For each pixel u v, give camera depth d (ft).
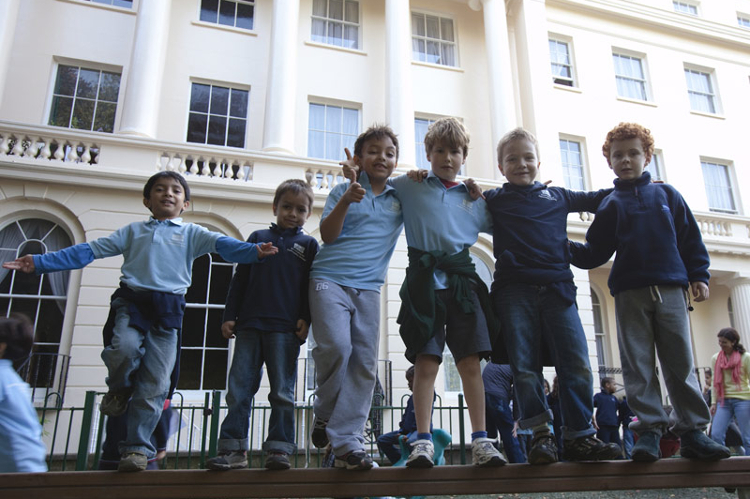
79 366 29.17
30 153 31.83
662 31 54.08
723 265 43.91
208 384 31.71
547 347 10.09
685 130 51.60
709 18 59.41
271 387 9.46
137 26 37.40
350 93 43.73
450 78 46.80
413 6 48.26
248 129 40.42
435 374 9.63
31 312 30.53
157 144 33.88
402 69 42.06
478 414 9.39
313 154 41.83
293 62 39.86
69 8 38.32
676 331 9.59
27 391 10.30
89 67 38.27
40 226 31.91
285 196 11.30
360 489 8.82
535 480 9.10
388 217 10.68
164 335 9.61
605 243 11.16
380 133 11.00
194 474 8.72
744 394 23.12
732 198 51.72
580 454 9.23
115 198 32.42
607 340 43.37
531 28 47.32
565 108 48.34
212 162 35.47
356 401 9.32
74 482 8.48
